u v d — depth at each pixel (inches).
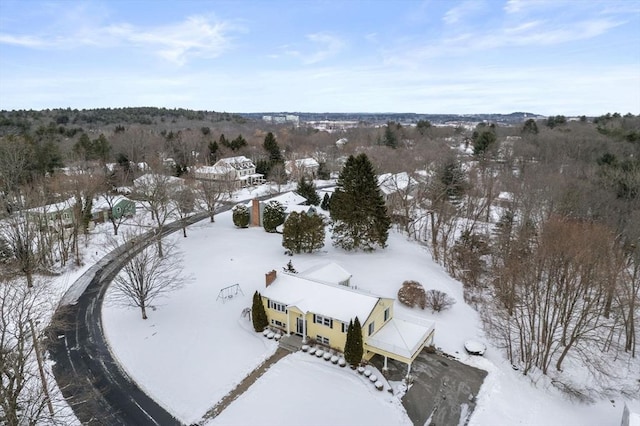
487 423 968.9
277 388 1045.8
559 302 1256.2
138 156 3668.8
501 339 1304.1
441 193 2167.8
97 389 1041.5
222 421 940.0
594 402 1072.8
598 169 2449.6
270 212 2245.3
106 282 1663.4
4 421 811.4
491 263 1923.0
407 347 1092.5
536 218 1909.4
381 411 981.8
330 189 3503.9
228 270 1723.7
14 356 845.2
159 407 983.6
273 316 1294.3
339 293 1237.1
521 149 3334.2
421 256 1956.2
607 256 1288.1
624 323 1331.2
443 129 6599.4
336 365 1133.7
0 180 2207.2
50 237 1823.3
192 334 1277.1
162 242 2080.5
